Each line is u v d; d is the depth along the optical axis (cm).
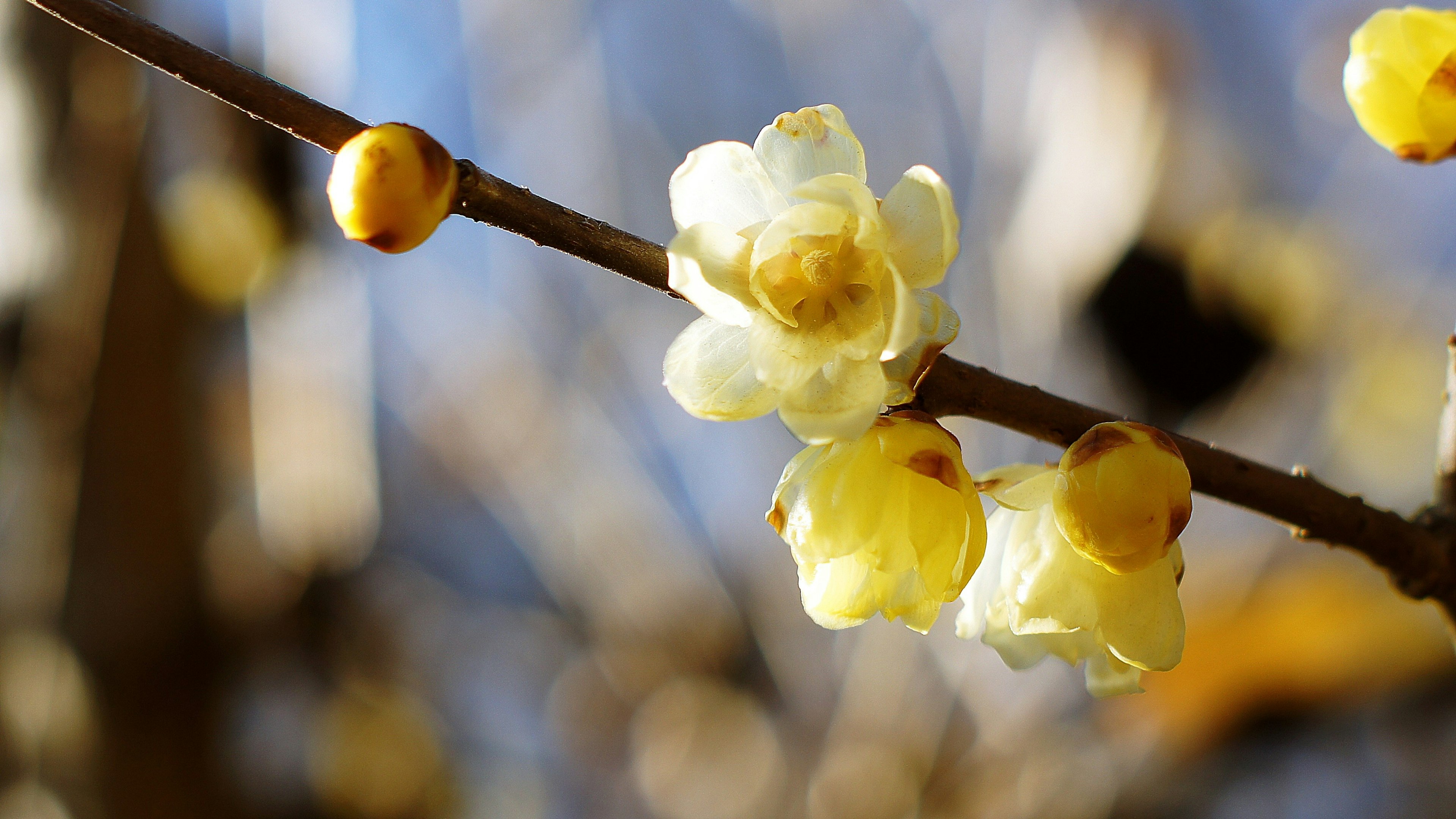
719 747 105
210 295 80
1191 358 76
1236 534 87
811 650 102
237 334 87
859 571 38
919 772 85
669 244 37
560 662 121
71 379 73
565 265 111
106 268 74
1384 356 80
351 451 94
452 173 37
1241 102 81
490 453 110
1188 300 76
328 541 92
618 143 107
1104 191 76
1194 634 85
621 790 112
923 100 95
